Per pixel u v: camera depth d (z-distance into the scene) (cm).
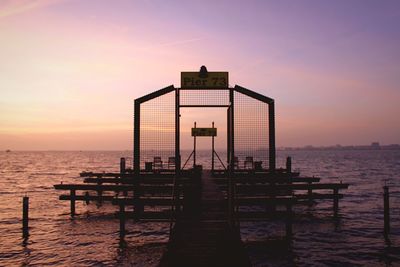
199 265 780
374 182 4388
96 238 1527
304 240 1491
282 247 1383
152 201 1370
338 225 1784
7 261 1220
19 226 1797
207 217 1094
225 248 859
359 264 1180
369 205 2461
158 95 1184
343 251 1327
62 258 1248
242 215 1373
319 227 1739
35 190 3581
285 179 2125
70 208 2239
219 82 1090
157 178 1714
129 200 1385
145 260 1220
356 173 6203
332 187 1922
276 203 1390
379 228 1714
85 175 2311
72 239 1514
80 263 1193
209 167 6706
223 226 1008
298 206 2356
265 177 1803
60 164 10900
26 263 1198
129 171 2494
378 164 9962
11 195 3172
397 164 9894
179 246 871
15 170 7612
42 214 2136
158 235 1571
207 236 933
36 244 1438
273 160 1188
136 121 1201
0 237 1559
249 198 1379
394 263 1192
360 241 1470
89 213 2155
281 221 1850
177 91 1113
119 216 1374
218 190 1507
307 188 1878
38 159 16475
